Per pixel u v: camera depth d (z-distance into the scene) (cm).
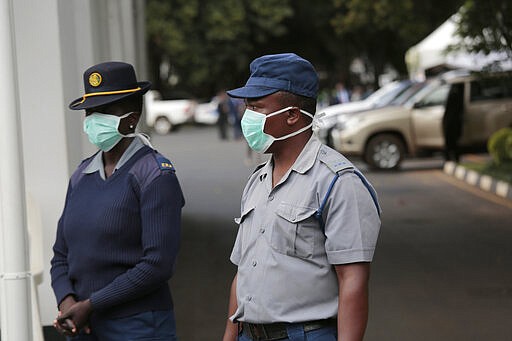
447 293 842
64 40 689
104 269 402
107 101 400
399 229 1206
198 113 4378
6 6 426
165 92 4644
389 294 842
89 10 761
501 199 1473
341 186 338
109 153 417
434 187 1664
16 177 427
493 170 1714
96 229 401
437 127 1908
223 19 4338
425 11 2605
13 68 426
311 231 340
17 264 428
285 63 347
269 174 355
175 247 402
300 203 340
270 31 4544
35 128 670
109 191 405
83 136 746
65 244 427
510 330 719
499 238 1122
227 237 1175
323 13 4816
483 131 1912
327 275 342
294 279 340
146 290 398
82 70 758
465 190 1609
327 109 2255
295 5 4853
